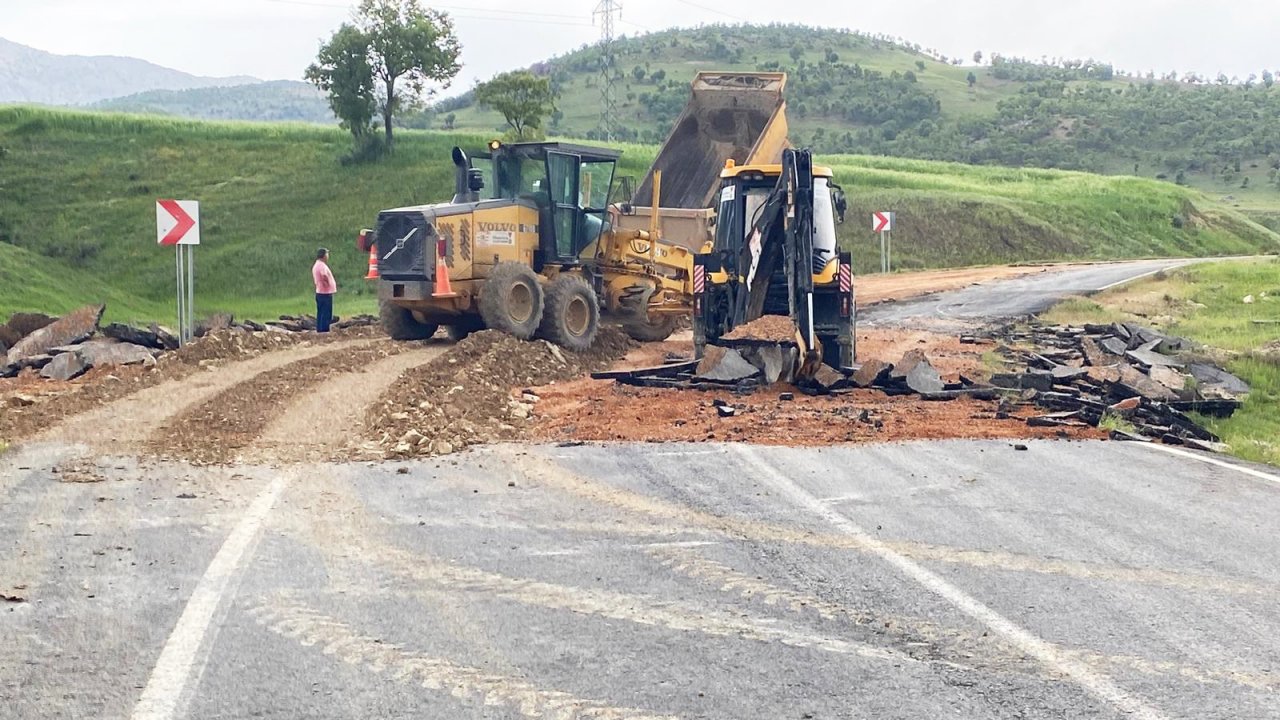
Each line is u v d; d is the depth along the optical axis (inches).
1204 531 337.1
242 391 571.5
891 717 204.4
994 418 528.4
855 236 2453.2
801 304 605.6
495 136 2874.0
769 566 297.3
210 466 417.7
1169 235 2893.7
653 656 233.8
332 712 204.8
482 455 441.1
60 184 2524.6
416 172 2576.3
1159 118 7696.9
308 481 394.6
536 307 757.3
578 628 250.5
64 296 1839.3
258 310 1827.0
